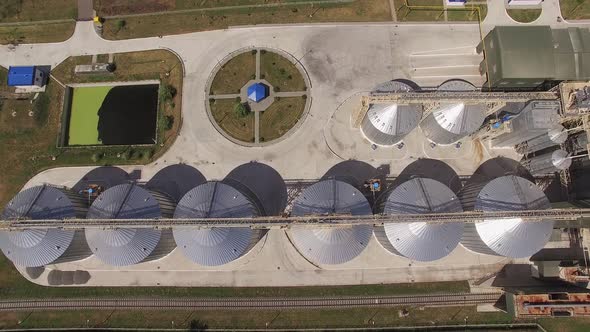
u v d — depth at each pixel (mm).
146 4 80500
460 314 66750
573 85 63906
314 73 76250
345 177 71375
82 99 77938
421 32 78312
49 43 79438
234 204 62719
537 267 67750
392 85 67875
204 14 79625
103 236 60438
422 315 66750
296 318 66750
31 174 73188
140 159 73125
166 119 73688
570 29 72000
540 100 63000
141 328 66875
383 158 72062
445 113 64250
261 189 71375
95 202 63438
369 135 70438
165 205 67188
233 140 73500
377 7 79375
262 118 74250
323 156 72375
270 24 78875
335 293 67375
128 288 68062
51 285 68438
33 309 67812
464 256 68500
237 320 66875
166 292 67875
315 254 61031
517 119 63969
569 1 78875
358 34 78188
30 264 61062
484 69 75000
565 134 61500
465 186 68875
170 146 73625
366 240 61250
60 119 75562
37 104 76312
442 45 77750
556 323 66312
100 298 67875
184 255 66312
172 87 76125
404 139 72500
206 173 72312
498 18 78812
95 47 78875
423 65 76812
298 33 78312
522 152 70812
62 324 67188
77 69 76188
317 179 71625
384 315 66688
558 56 70062
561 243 68750
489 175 71375
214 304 67438
